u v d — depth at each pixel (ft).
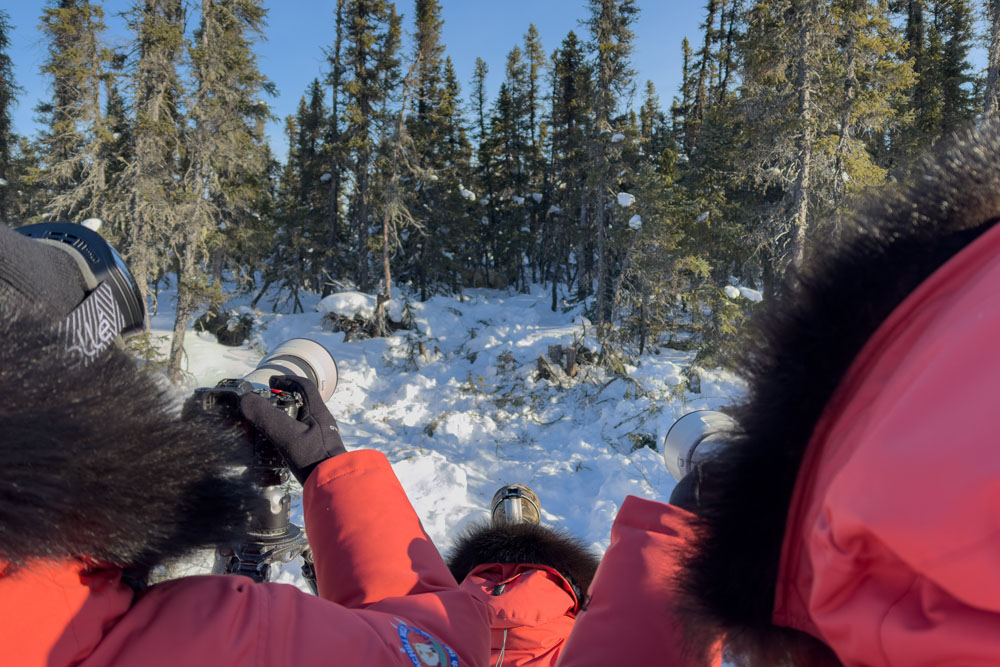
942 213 1.43
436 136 103.76
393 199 73.82
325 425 3.07
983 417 0.92
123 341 2.26
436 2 72.43
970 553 0.90
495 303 96.17
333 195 95.25
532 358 50.34
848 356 1.38
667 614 2.33
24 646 1.36
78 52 49.52
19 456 1.30
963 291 1.20
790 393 1.43
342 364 55.01
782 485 1.44
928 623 1.01
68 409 1.44
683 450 2.97
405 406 43.06
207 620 1.70
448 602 2.54
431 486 23.41
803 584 1.44
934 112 69.46
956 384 1.00
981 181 1.44
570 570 6.57
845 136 46.93
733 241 56.29
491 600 6.07
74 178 61.57
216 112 52.90
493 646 5.79
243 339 66.23
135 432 1.57
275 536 3.13
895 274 1.37
